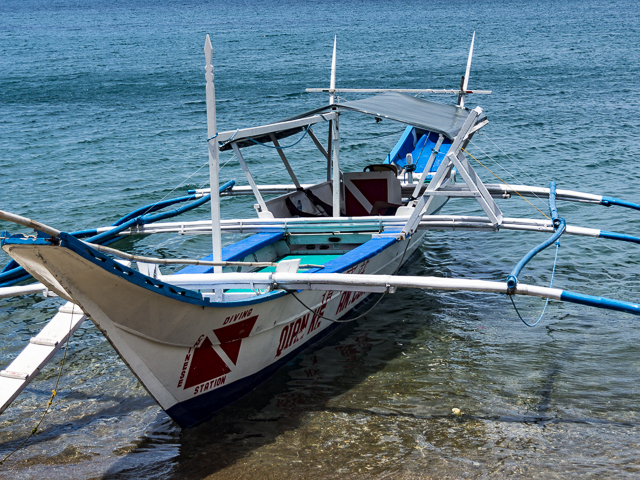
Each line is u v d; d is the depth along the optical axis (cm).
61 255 471
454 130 913
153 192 1581
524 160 1789
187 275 685
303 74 3856
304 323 764
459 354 767
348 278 653
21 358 666
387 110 945
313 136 1072
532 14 10144
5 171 1794
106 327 528
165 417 652
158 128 2403
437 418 628
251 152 2011
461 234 1265
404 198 1165
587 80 3275
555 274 1017
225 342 635
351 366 748
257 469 554
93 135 2289
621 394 664
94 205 1471
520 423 616
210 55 639
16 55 5800
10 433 624
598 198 1038
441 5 15200
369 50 5278
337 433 608
